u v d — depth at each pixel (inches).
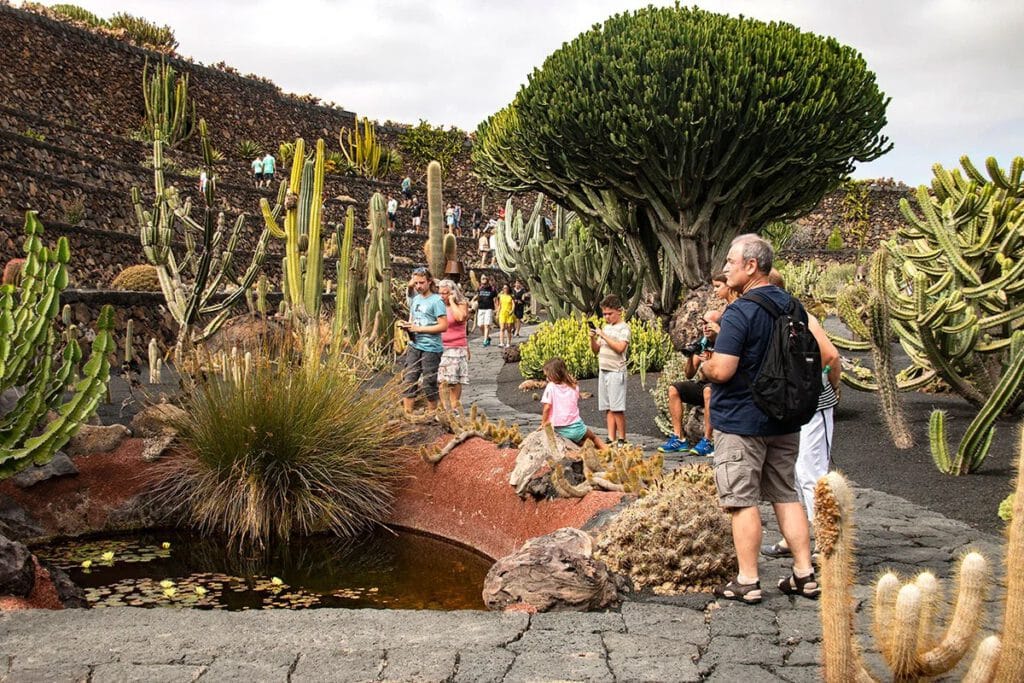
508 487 278.7
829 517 111.1
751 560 172.2
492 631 158.2
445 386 389.4
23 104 1114.1
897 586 114.0
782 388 164.4
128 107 1346.0
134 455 323.0
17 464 237.9
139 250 836.0
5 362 231.0
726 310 171.0
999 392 280.1
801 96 613.6
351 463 307.6
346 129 1795.0
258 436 296.5
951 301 366.3
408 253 1515.7
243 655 146.9
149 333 653.3
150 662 144.0
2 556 195.6
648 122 608.4
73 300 577.0
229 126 1533.0
